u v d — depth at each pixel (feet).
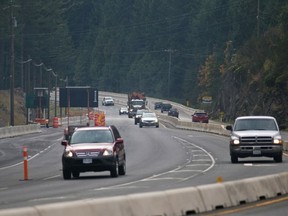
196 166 264.11
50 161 313.73
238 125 270.67
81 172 239.09
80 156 218.18
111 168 219.41
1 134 500.74
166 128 654.12
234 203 144.05
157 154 341.00
